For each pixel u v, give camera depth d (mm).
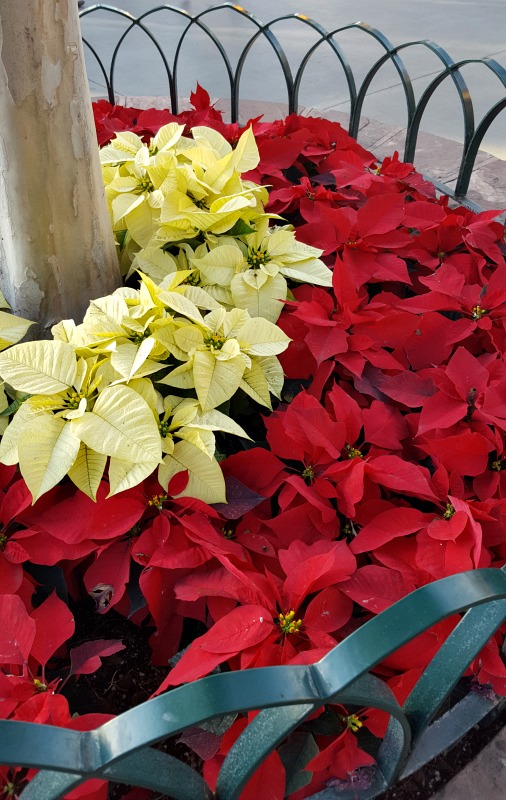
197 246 1409
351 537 1070
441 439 1050
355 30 4762
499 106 1738
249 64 4121
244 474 1105
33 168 1079
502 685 890
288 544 1032
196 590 916
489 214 1574
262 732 644
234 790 678
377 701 641
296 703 580
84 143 1130
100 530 970
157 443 952
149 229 1414
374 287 1571
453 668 724
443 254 1558
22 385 1021
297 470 1117
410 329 1259
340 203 1725
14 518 1015
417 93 3572
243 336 1163
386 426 1125
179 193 1360
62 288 1229
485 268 1534
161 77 3932
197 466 1026
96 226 1226
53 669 994
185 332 1124
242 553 982
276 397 1267
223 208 1294
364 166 1863
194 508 1001
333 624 906
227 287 1326
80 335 1121
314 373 1279
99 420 977
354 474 995
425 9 5273
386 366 1221
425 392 1193
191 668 811
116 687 1000
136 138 1621
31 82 1006
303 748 849
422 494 1033
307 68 4016
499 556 1029
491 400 1078
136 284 1502
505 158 2764
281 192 1634
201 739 839
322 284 1325
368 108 3396
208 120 1912
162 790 662
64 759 551
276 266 1321
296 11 5250
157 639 987
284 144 1737
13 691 817
